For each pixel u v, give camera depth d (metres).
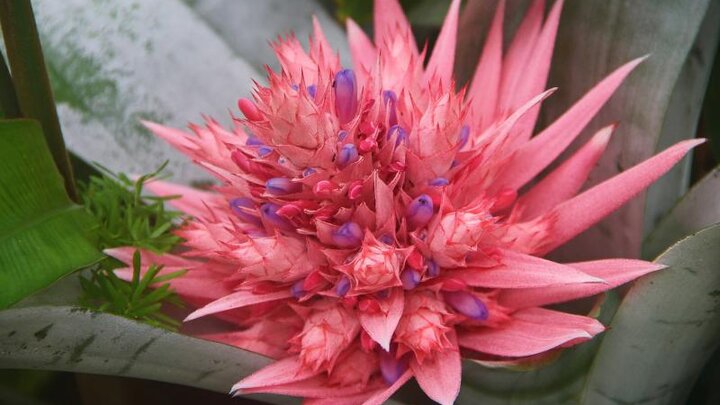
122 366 0.21
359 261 0.21
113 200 0.26
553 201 0.25
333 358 0.22
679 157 0.23
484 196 0.24
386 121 0.22
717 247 0.20
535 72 0.26
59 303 0.23
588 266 0.22
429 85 0.23
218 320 0.25
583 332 0.21
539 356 0.22
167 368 0.21
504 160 0.24
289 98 0.21
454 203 0.23
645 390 0.24
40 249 0.21
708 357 0.24
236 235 0.23
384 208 0.21
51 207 0.23
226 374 0.22
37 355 0.20
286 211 0.21
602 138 0.24
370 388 0.22
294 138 0.21
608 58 0.26
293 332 0.24
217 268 0.24
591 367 0.23
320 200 0.22
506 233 0.23
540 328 0.22
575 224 0.23
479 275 0.22
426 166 0.22
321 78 0.22
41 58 0.24
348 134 0.21
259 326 0.24
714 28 0.25
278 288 0.22
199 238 0.24
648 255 0.26
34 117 0.24
